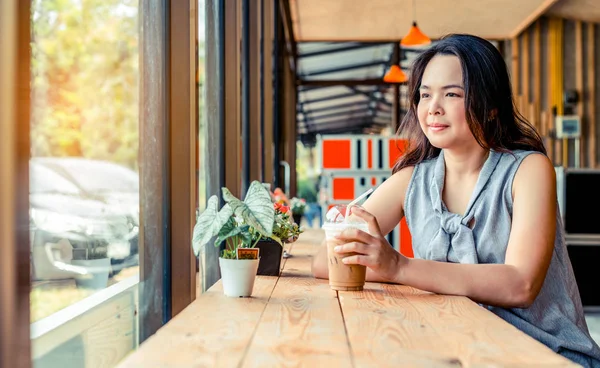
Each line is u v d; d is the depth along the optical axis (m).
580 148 9.95
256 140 3.72
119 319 1.49
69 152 1.17
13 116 0.73
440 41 1.57
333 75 11.80
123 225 1.51
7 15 0.73
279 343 0.93
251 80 3.73
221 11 2.57
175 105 1.69
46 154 1.07
